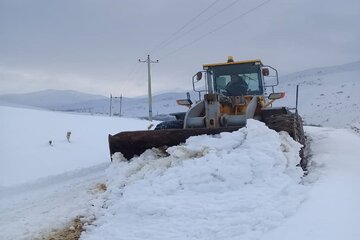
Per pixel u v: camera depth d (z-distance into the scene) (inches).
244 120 299.1
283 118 280.4
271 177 215.9
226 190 207.6
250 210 181.6
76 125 781.3
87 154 534.0
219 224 172.7
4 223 224.4
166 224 181.9
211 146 247.8
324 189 207.5
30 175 386.6
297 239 149.8
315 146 385.4
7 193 321.4
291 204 183.5
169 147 271.3
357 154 319.0
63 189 321.4
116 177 267.0
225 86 384.2
